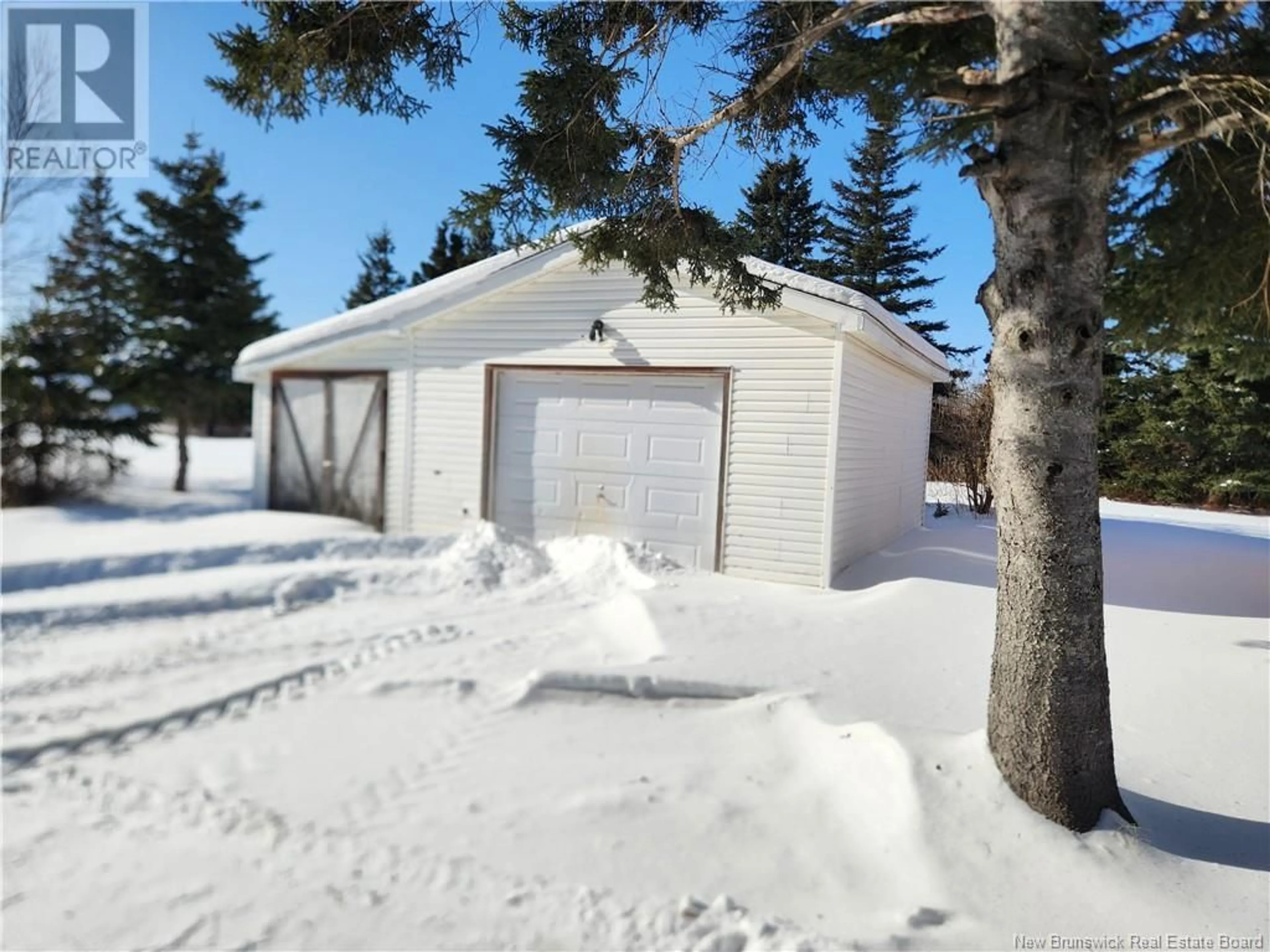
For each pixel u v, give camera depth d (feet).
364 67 13.52
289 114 13.94
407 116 14.40
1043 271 9.77
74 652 17.15
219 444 86.84
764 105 15.64
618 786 11.15
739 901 8.60
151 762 11.82
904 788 10.23
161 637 18.45
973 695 14.79
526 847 9.59
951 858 9.11
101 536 28.76
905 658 17.01
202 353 49.21
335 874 9.00
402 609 21.74
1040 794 9.86
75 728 12.86
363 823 10.11
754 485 26.43
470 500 31.48
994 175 9.86
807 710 13.46
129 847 9.52
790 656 16.69
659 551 28.07
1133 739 13.15
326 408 35.19
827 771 11.39
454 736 12.87
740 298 19.33
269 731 13.03
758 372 26.35
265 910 8.33
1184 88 9.36
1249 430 62.03
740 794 11.00
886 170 77.41
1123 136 10.03
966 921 8.20
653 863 9.29
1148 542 36.22
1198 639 19.35
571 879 8.96
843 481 26.43
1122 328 18.34
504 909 8.41
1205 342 18.86
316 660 16.62
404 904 8.47
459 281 31.50
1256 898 8.79
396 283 111.04
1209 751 12.73
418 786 11.13
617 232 17.01
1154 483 67.77
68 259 46.55
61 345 40.86
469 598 23.20
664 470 28.07
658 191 16.20
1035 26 9.56
